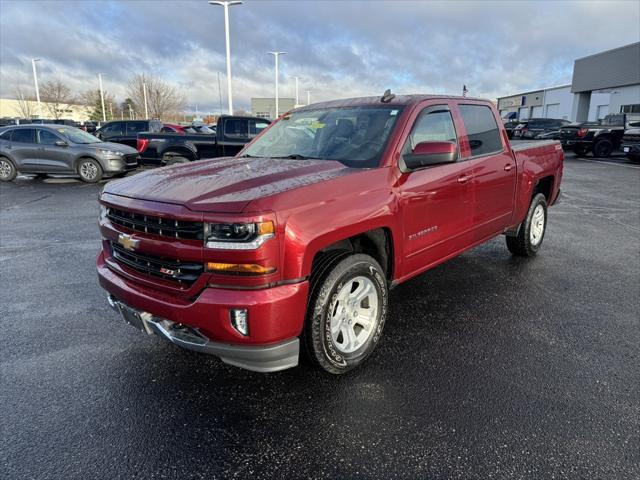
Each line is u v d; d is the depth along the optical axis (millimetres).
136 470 2359
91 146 13336
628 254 6047
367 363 3357
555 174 5957
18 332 3844
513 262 5688
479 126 4508
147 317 2920
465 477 2293
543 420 2713
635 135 17578
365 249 3455
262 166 3379
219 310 2545
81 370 3281
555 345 3611
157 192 2854
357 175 3127
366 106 3980
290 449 2504
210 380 3166
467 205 4172
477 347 3584
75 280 5102
